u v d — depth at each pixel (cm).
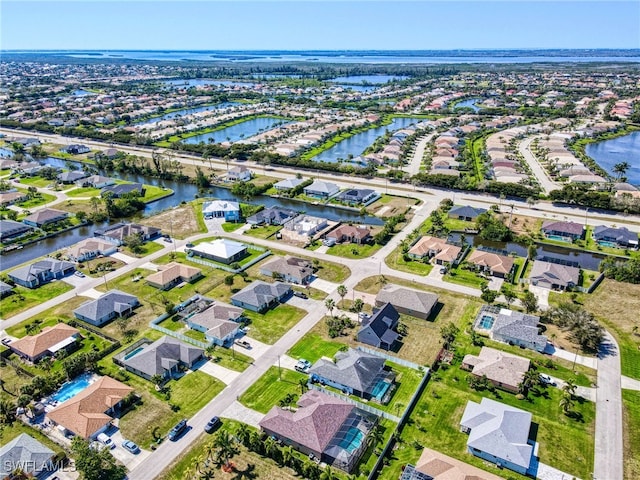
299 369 9081
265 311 11100
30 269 12475
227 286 12250
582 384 8662
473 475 6506
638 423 7781
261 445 7169
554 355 9462
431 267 13188
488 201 18475
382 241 14850
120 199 18538
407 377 8906
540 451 7238
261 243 14912
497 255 13200
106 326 10562
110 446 7319
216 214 17012
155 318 10850
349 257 13862
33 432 7688
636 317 10706
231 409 8112
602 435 7538
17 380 8875
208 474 6869
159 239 15238
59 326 10088
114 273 12962
